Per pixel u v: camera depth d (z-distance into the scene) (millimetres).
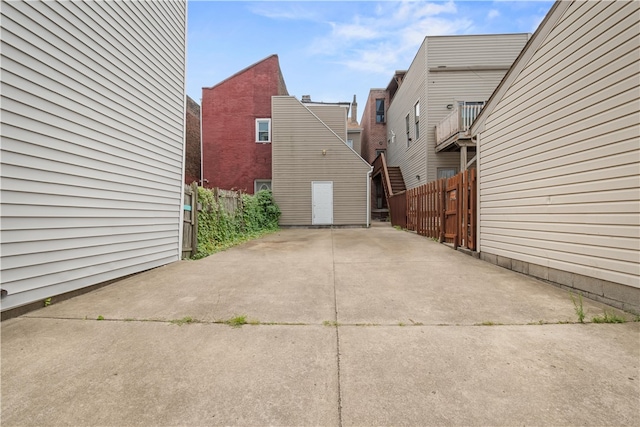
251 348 2127
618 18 2818
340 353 2055
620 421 1418
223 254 5887
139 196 4406
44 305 2939
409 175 14414
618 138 2822
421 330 2400
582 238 3209
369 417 1466
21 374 1793
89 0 3479
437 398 1592
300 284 3709
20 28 2719
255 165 14625
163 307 2920
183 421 1441
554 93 3607
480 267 4590
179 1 5562
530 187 4020
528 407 1516
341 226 12656
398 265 4738
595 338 2240
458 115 9773
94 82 3570
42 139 2936
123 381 1740
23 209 2768
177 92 5438
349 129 21000
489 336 2285
